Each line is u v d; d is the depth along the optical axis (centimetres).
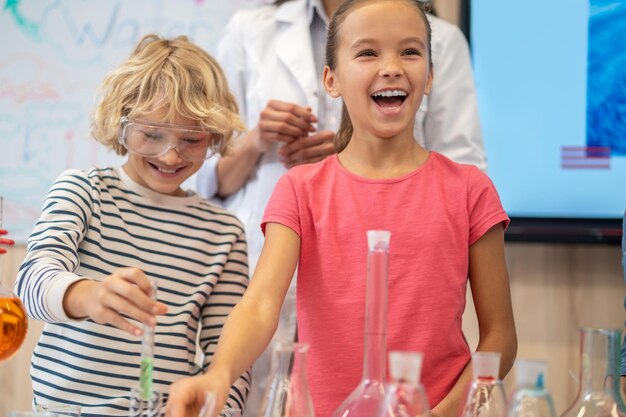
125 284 99
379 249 99
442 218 133
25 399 242
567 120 225
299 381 94
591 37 224
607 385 97
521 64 226
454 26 207
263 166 197
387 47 130
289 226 132
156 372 146
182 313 151
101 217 151
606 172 223
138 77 154
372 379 97
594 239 221
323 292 131
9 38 248
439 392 128
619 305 227
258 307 119
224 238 162
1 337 112
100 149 246
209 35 244
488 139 227
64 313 112
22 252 245
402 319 129
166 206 159
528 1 225
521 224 225
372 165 138
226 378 101
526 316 229
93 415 140
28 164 247
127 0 246
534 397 86
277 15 205
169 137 147
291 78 200
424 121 199
